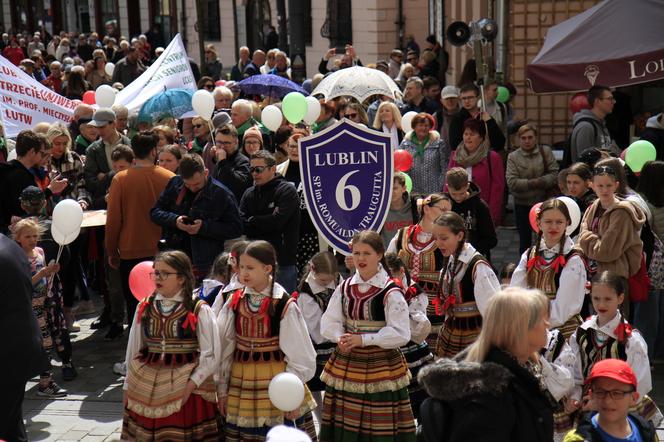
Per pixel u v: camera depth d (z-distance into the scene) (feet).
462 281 23.47
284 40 74.84
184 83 50.75
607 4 43.80
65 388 30.17
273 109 38.65
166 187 30.83
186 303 21.29
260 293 21.49
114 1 156.15
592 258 27.48
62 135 37.63
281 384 19.30
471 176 37.83
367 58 114.93
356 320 21.50
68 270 35.47
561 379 17.38
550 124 63.36
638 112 57.77
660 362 30.19
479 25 48.75
